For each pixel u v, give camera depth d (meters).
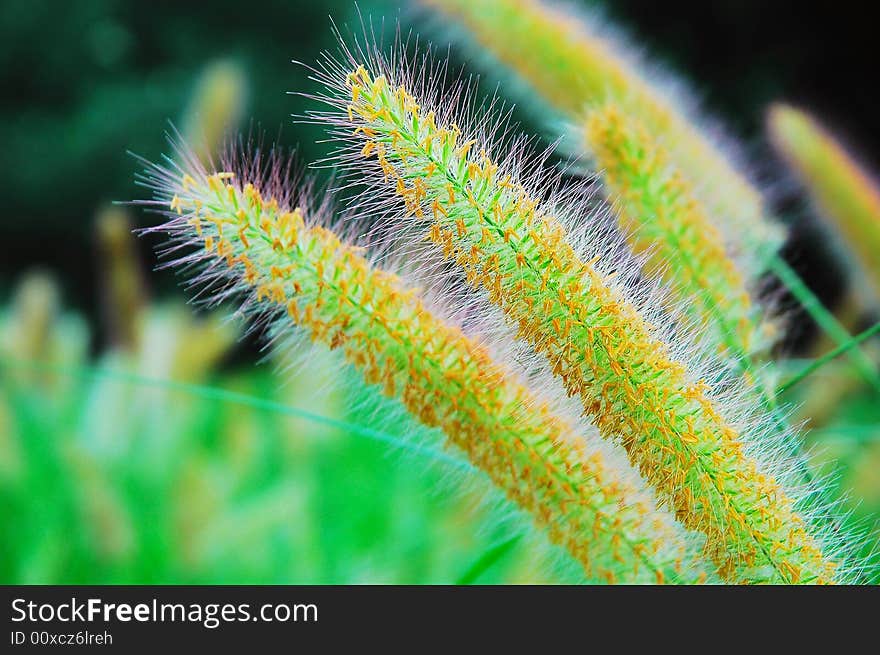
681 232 0.30
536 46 0.35
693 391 0.26
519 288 0.25
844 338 0.31
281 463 0.59
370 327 0.26
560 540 0.27
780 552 0.26
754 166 0.36
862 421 0.48
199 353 0.66
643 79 0.35
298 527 0.52
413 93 0.26
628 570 0.27
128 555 0.51
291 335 0.27
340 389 0.28
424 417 0.26
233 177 0.26
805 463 0.27
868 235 0.37
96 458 0.54
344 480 0.58
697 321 0.27
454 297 0.27
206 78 0.58
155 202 0.26
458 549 0.50
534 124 0.35
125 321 0.65
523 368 0.26
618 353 0.25
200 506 0.53
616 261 0.26
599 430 0.26
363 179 0.26
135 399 0.62
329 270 0.26
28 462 0.52
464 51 0.35
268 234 0.26
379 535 0.54
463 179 0.25
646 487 0.26
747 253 0.32
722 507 0.26
